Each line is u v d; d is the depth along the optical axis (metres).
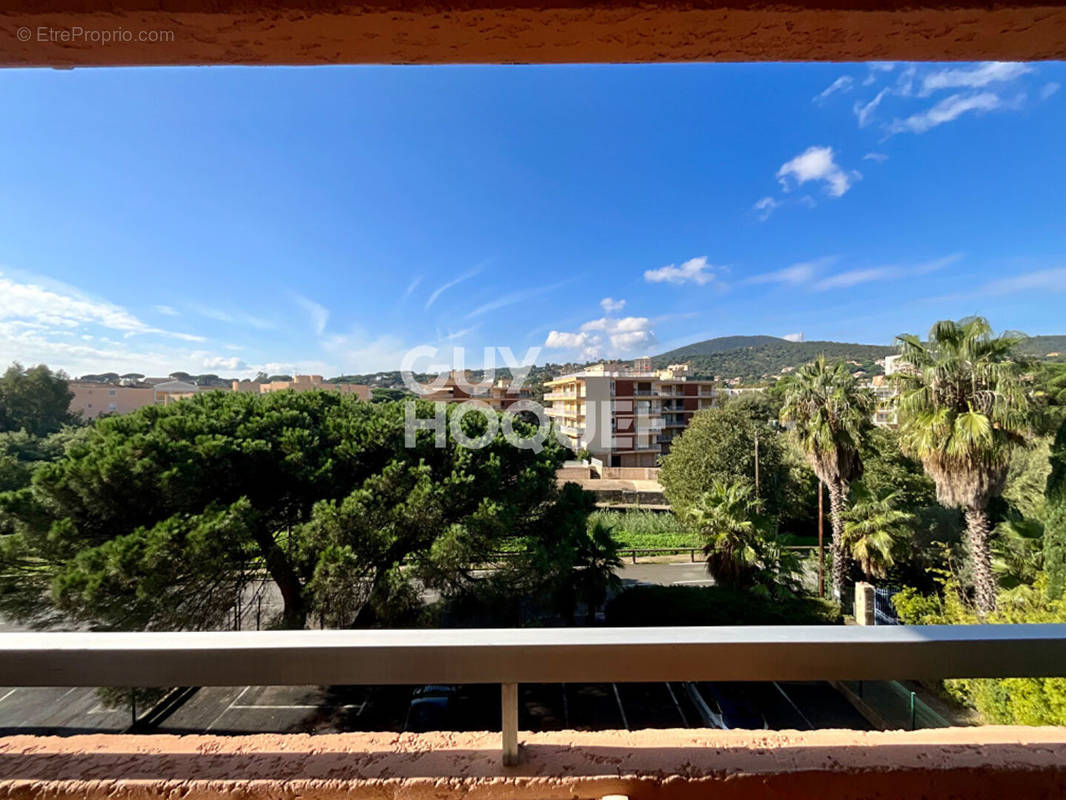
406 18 0.68
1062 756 0.71
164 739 0.77
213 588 7.26
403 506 7.79
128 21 0.67
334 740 0.77
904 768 0.70
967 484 7.67
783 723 5.29
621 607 9.82
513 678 0.70
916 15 0.68
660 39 0.74
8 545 6.73
